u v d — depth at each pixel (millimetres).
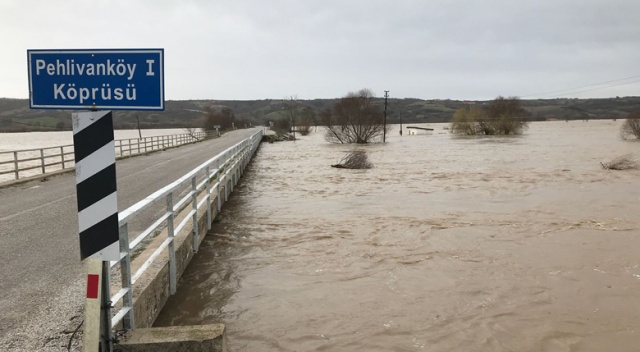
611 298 7301
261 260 9055
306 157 40781
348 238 11000
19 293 5480
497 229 12086
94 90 3660
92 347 3535
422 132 119125
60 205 12281
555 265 8984
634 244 10547
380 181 23078
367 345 5652
